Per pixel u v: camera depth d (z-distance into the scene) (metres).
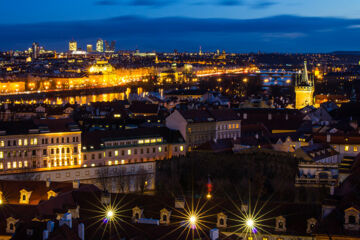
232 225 173.88
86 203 185.38
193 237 145.38
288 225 176.88
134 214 174.75
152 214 176.12
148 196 184.12
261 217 178.88
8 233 168.50
